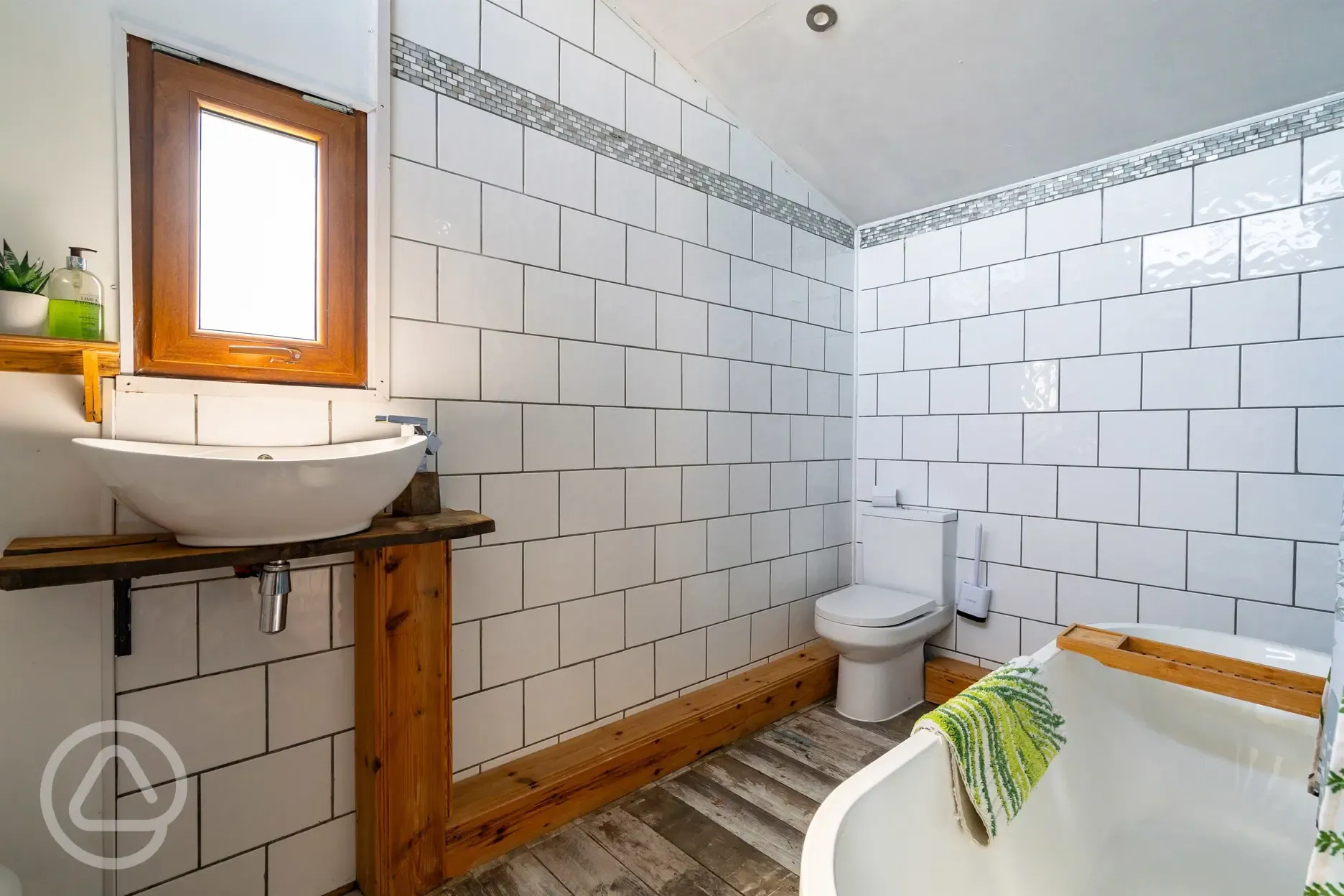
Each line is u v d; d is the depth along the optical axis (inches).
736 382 94.6
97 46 47.5
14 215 44.8
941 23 72.1
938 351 103.9
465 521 55.5
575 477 75.4
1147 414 82.8
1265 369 74.4
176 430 51.0
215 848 52.9
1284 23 64.0
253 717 54.5
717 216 91.3
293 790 56.7
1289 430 73.0
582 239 75.5
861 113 88.7
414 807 57.9
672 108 85.2
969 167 93.9
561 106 73.3
